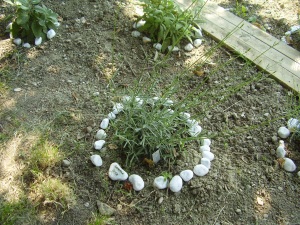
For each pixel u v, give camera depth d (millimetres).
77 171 1104
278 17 1722
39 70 1403
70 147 1157
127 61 1462
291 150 1203
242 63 1478
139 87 1350
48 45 1507
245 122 1280
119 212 1024
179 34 1521
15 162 1110
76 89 1343
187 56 1511
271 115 1301
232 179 1108
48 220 995
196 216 1032
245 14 1667
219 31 1596
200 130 1210
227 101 1340
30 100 1290
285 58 1469
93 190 1065
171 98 1328
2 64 1420
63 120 1230
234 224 1021
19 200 1024
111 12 1662
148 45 1541
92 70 1420
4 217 985
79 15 1645
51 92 1325
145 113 1144
